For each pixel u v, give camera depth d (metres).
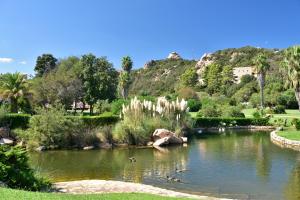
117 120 33.41
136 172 19.50
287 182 16.75
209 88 114.00
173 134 31.98
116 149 28.70
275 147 29.14
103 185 14.52
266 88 84.50
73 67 61.09
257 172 19.06
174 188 15.89
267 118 49.66
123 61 75.19
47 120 29.09
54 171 19.89
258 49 145.88
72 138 30.11
